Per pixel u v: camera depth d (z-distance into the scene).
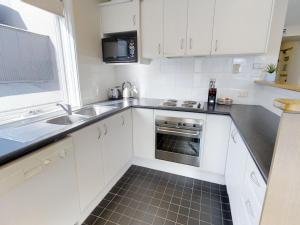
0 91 1.49
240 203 1.16
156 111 2.12
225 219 1.59
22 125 1.36
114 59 2.30
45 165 1.09
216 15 1.83
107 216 1.61
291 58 2.69
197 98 2.44
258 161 0.82
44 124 1.39
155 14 2.08
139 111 2.21
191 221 1.56
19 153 0.94
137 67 2.66
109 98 2.63
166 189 1.99
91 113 2.08
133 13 2.13
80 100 2.11
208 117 1.91
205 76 2.34
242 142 1.25
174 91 2.53
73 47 1.96
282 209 0.68
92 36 2.21
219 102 2.25
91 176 1.58
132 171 2.34
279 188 0.66
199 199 1.83
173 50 2.09
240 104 2.24
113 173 1.96
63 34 1.95
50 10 1.67
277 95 1.73
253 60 2.10
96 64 2.34
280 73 2.75
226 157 1.93
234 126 1.62
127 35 2.32
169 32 2.06
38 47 1.78
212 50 1.92
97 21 2.28
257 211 0.80
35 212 1.05
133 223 1.54
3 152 0.90
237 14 1.76
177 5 1.96
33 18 1.70
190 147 2.08
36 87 1.79
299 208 0.66
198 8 1.88
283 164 0.63
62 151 1.22
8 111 1.53
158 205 1.75
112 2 2.17
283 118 0.59
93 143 1.58
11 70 1.56
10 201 0.91
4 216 0.89
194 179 2.17
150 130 2.22
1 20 1.46
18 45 1.60
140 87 2.71
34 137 1.11
